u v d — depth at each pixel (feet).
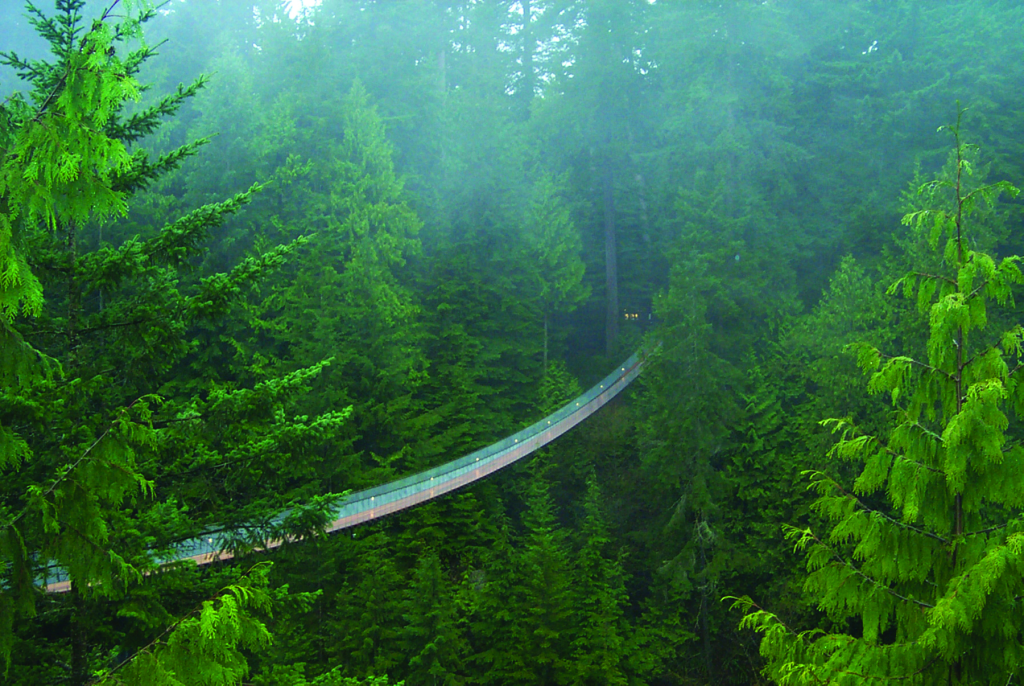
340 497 39.29
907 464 25.39
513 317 152.97
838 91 154.61
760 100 135.74
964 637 22.75
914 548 25.49
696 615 109.19
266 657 47.73
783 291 131.44
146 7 18.07
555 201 156.15
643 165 163.43
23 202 17.47
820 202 150.20
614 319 164.96
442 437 125.18
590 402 135.85
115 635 32.78
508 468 123.65
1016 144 131.23
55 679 32.22
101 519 22.76
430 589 91.30
